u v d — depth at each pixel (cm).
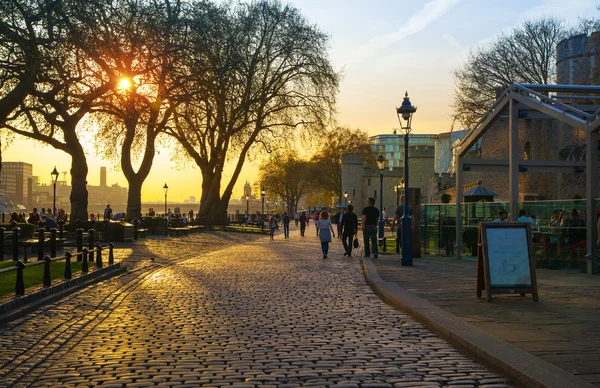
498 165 2078
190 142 4850
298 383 559
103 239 3194
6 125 3125
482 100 5259
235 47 3869
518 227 1034
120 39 2720
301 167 9931
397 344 727
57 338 774
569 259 1622
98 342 754
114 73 2722
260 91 4916
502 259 1023
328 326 855
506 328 768
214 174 5403
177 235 4131
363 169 10262
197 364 636
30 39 2238
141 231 3678
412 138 16750
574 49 4506
